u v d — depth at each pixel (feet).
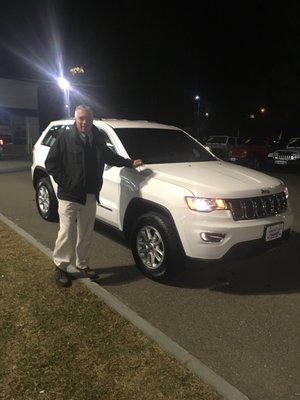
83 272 14.53
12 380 8.77
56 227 20.75
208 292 13.84
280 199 14.55
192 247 12.85
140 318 11.44
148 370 9.25
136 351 9.94
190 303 13.03
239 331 11.43
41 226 20.93
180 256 13.51
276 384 9.25
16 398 8.27
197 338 11.05
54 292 12.94
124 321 11.28
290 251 18.42
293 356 10.30
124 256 16.96
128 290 13.83
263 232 13.43
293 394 8.95
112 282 14.40
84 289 13.25
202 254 12.78
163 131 18.56
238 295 13.67
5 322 11.04
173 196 13.24
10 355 9.62
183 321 11.93
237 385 9.20
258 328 11.60
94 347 10.05
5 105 84.28
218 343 10.83
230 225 12.73
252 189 13.67
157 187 13.96
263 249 13.75
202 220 12.70
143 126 18.35
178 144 18.12
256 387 9.14
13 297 12.52
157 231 13.85
